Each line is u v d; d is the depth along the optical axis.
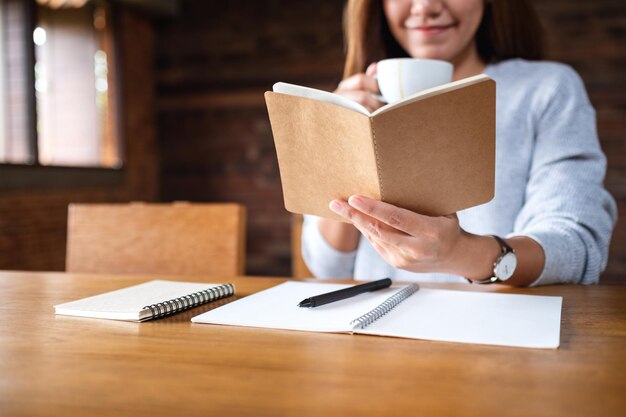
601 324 0.78
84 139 4.58
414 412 0.50
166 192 5.31
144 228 1.49
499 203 1.34
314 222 1.38
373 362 0.63
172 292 0.98
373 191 0.81
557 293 0.99
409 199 0.82
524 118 1.35
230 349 0.68
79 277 1.23
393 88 0.98
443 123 0.77
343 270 1.40
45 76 4.24
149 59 5.19
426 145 0.78
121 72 4.77
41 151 4.28
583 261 1.09
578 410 0.50
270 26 5.04
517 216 1.33
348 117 0.77
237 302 0.90
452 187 0.83
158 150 5.30
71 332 0.76
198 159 5.23
